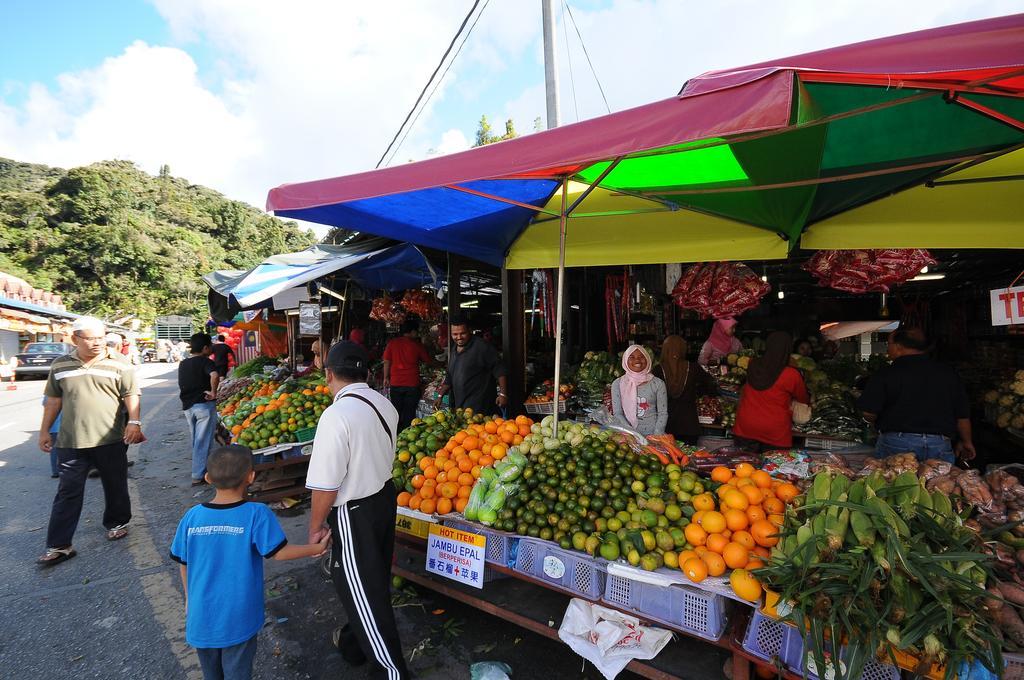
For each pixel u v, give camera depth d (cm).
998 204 321
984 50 129
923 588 166
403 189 229
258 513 224
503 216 418
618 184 332
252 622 220
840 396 473
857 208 357
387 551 253
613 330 690
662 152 255
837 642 170
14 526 507
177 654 303
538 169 193
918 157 283
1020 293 229
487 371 542
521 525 271
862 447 438
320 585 378
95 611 350
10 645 312
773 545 216
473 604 296
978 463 525
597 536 246
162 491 627
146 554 441
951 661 159
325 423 239
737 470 258
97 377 438
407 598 350
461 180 212
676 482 259
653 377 406
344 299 922
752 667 227
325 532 243
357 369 260
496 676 263
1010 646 163
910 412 345
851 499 197
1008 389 498
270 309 1150
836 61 142
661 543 232
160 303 6034
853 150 275
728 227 393
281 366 1117
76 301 5506
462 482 309
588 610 254
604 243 439
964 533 184
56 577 399
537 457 315
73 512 428
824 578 179
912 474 203
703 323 777
